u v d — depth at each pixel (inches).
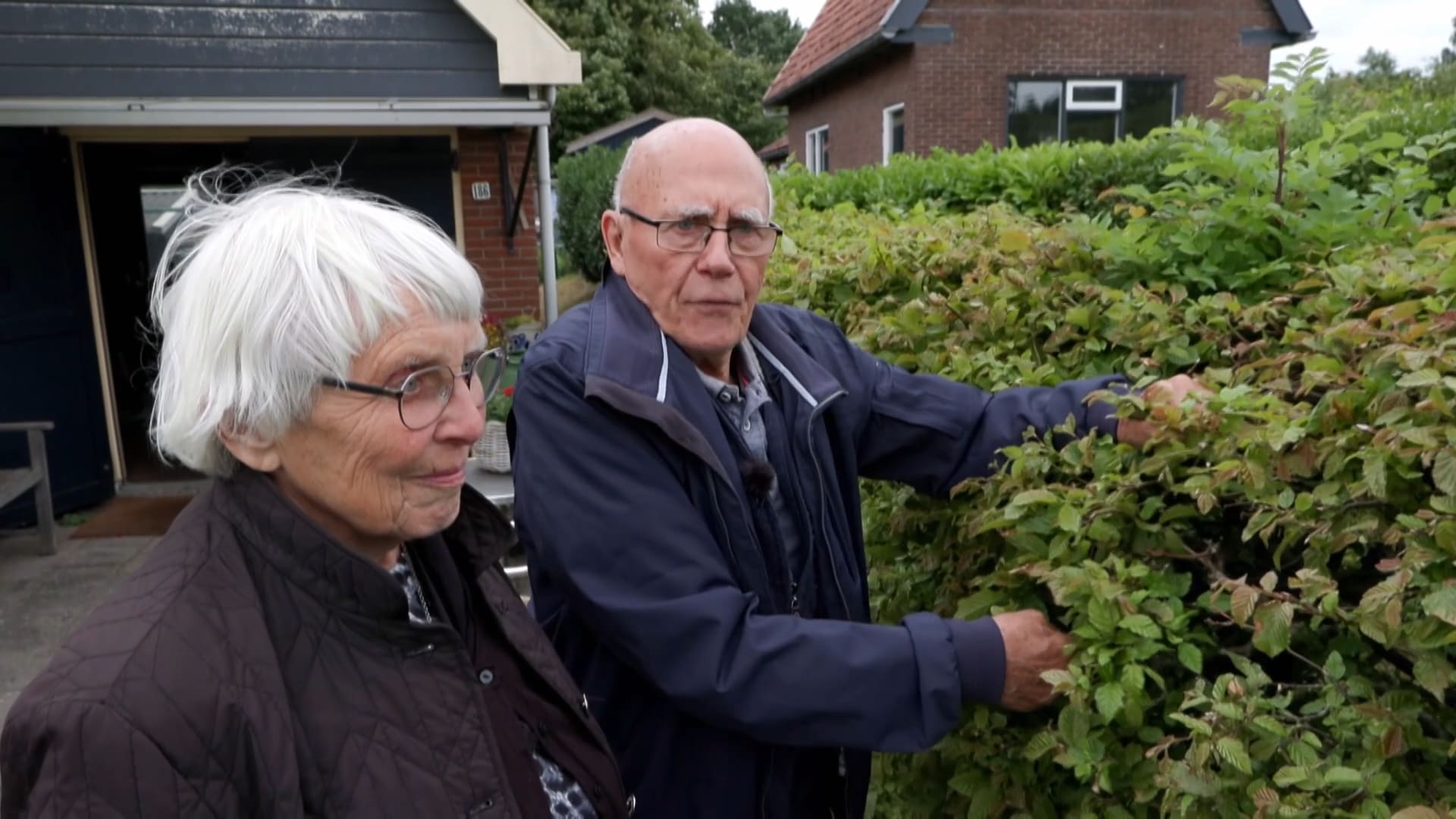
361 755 43.0
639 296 65.5
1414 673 44.4
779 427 67.0
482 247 288.0
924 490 74.0
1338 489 49.7
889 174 246.8
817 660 55.9
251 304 41.0
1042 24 533.3
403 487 45.0
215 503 44.9
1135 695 51.3
